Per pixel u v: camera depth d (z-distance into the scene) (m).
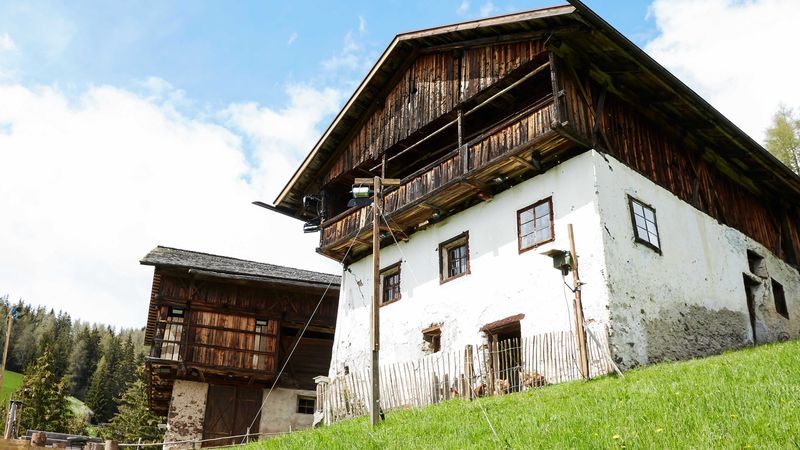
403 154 22.66
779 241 24.58
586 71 17.55
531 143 16.61
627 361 14.78
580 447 8.32
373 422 13.15
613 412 9.76
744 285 20.88
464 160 18.58
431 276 20.20
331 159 25.03
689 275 18.22
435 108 20.59
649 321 16.00
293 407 27.61
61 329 104.88
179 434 25.86
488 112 20.31
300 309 28.34
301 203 26.39
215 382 26.97
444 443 10.08
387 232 21.77
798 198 25.16
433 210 20.22
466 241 19.42
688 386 10.41
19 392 49.81
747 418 8.16
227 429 26.47
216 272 26.27
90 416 68.44
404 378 17.75
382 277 22.25
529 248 17.42
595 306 15.33
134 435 49.41
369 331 21.83
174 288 26.64
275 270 29.95
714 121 19.39
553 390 13.45
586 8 15.42
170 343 25.89
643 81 17.83
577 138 16.33
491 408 12.74
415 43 21.53
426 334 19.70
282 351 28.17
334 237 23.22
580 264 15.99
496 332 17.70
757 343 20.39
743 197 23.28
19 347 91.06
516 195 18.30
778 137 41.50
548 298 16.52
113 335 101.12
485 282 18.33
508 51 18.53
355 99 23.20
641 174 17.98
